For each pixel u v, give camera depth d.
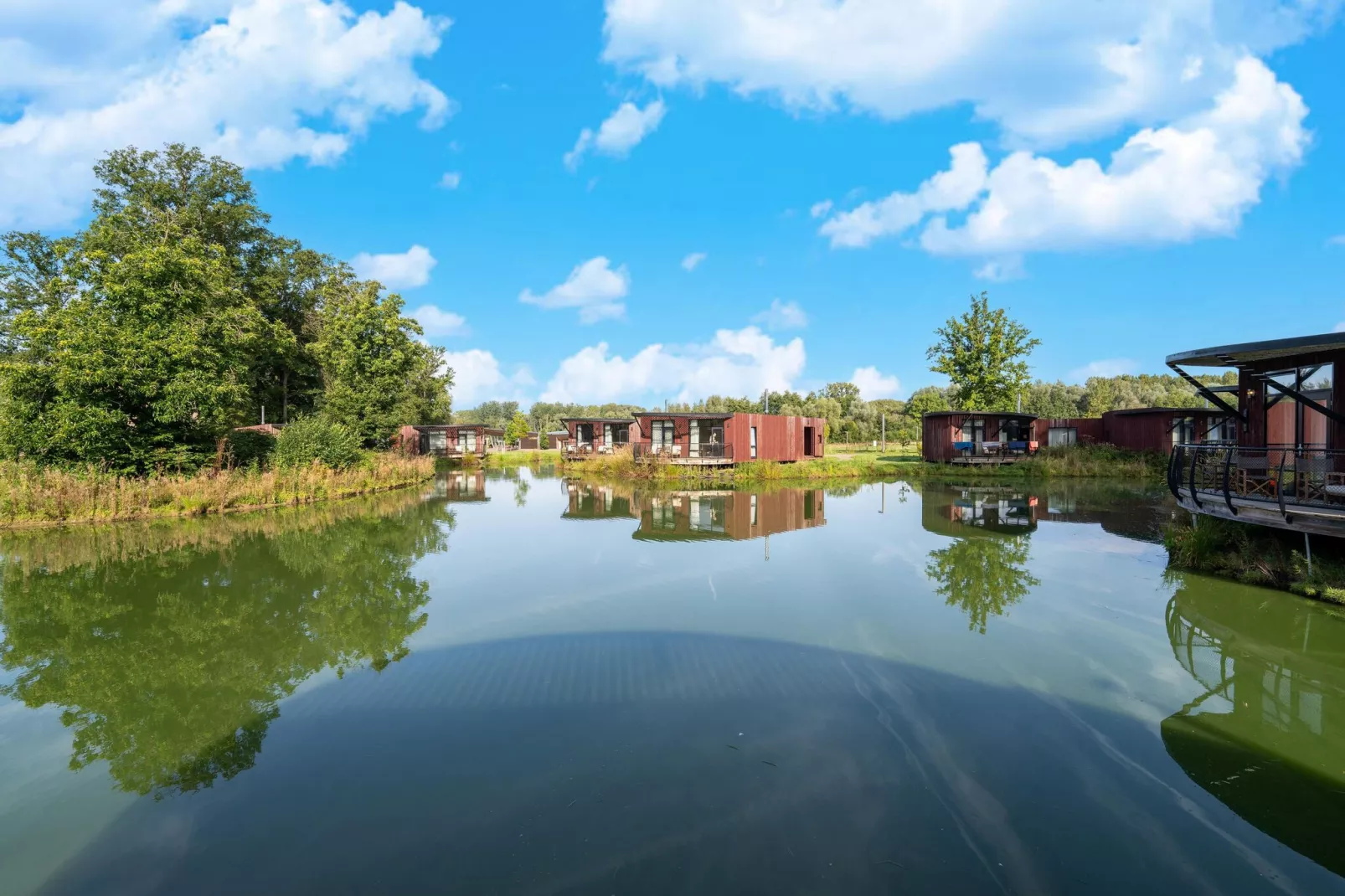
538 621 6.99
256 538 12.49
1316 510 6.99
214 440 19.12
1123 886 2.93
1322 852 3.15
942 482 23.11
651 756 4.14
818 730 4.46
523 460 44.84
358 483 21.22
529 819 3.49
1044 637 6.25
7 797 3.81
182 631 6.86
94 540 12.26
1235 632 6.26
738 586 8.41
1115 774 3.88
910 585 8.34
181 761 4.21
